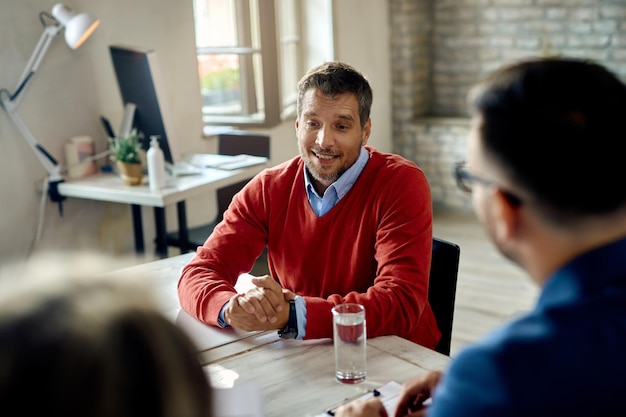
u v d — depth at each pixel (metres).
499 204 0.76
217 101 4.32
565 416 0.68
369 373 1.36
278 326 1.50
